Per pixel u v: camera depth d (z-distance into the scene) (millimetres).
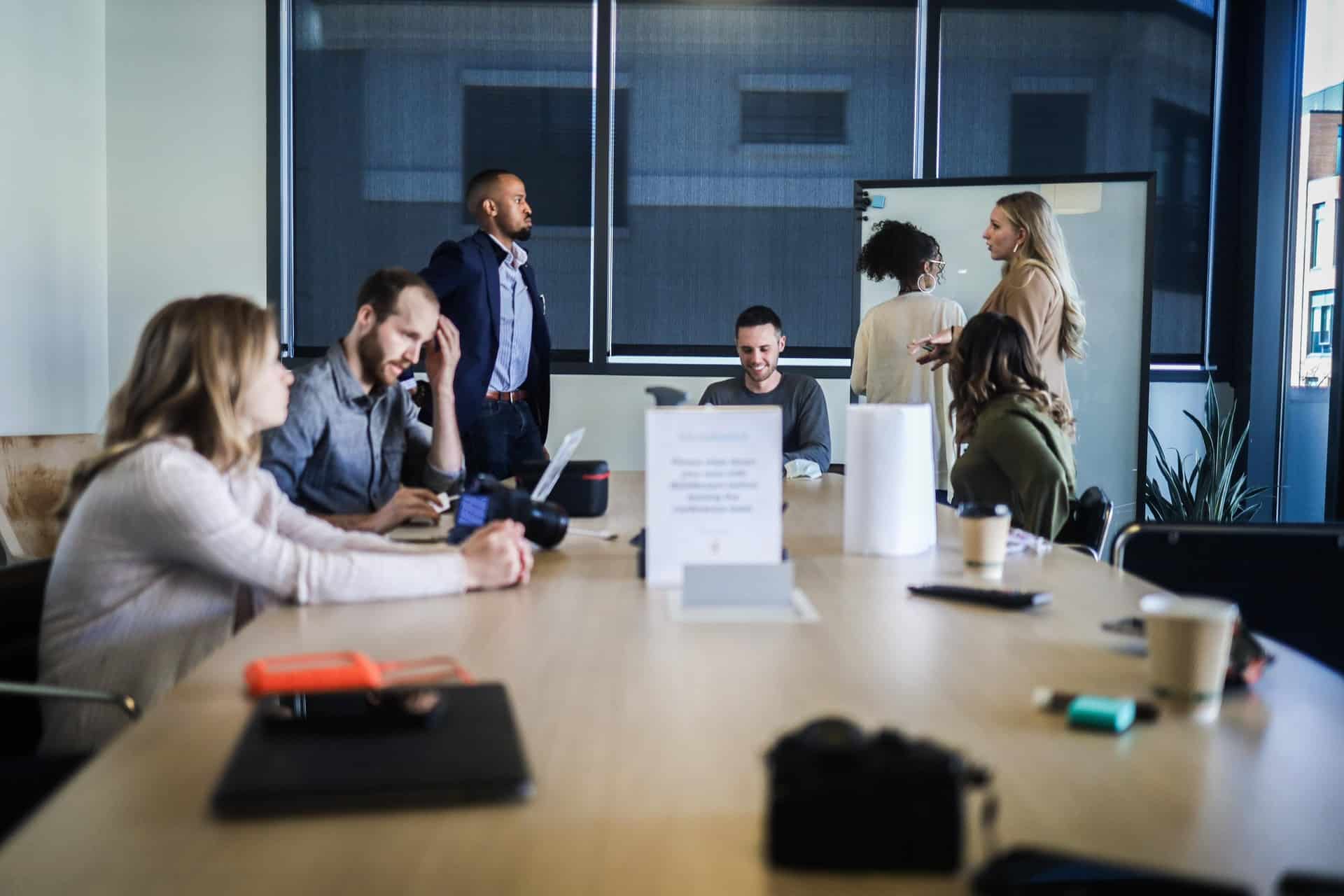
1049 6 5777
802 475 3449
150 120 5750
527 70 5812
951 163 5828
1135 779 903
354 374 2756
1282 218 5637
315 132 5797
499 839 792
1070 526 2830
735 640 1354
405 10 5766
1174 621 1084
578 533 2203
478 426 4598
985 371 2857
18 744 1778
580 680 1181
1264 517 5723
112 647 1633
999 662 1256
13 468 4055
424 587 1604
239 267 5801
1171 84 5801
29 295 5129
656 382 5844
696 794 873
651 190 5848
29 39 5090
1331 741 1001
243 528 1579
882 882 732
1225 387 5875
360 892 709
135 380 1733
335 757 901
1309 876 698
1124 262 4871
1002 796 867
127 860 754
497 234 4613
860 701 1107
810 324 5887
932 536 2018
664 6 5801
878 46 5809
